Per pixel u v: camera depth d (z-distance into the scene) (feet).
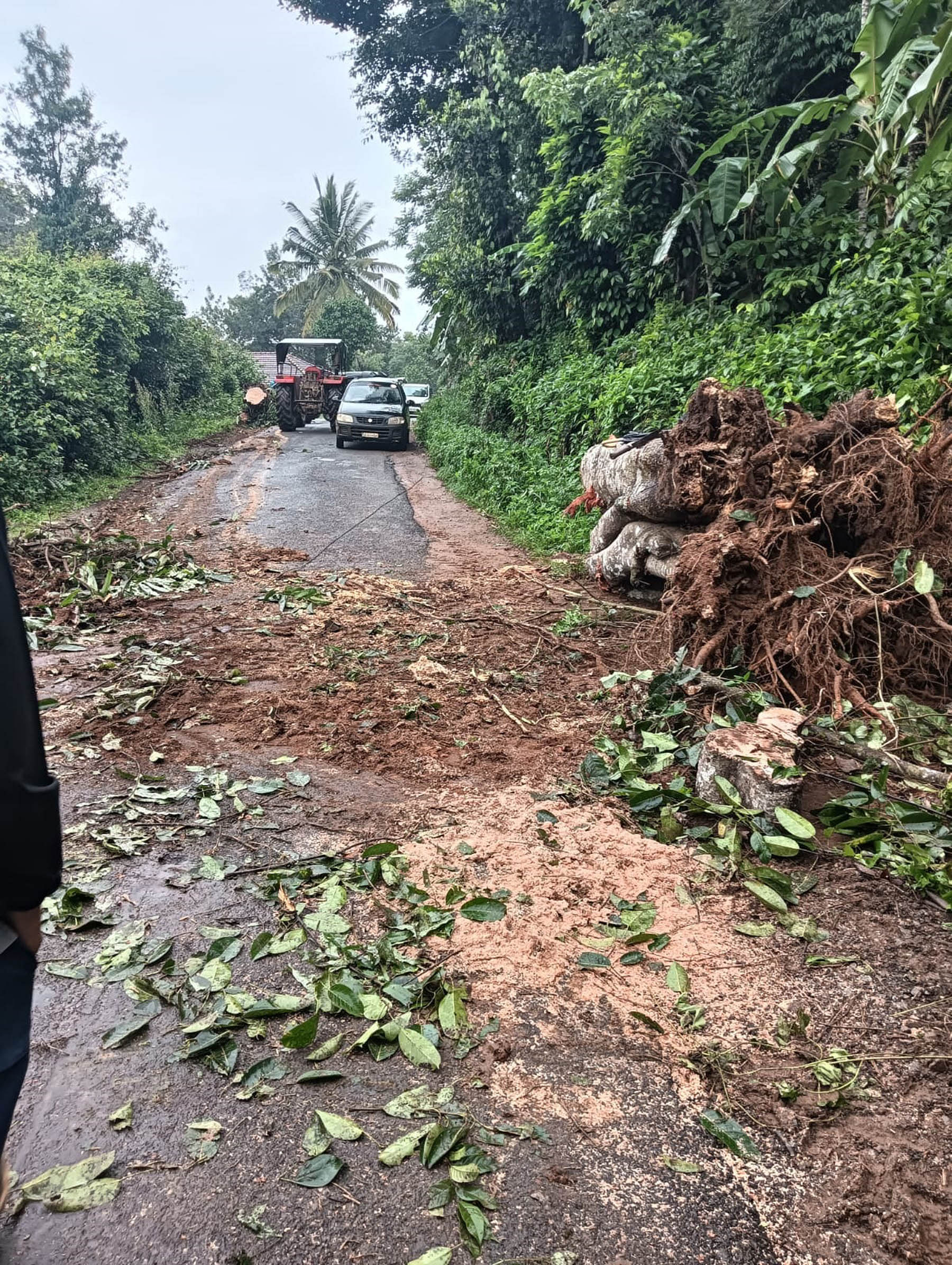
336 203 153.38
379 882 10.63
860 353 23.82
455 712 16.35
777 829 11.39
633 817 12.44
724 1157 6.86
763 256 36.91
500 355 62.13
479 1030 8.18
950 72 26.81
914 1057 7.88
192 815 12.32
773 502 16.70
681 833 11.84
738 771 12.09
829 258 35.32
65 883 10.54
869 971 9.06
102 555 27.91
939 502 15.93
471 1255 6.00
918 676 15.30
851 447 17.10
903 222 31.86
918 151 36.94
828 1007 8.54
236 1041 8.04
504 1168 6.71
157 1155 6.81
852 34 38.34
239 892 10.44
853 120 32.24
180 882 10.60
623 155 40.86
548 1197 6.47
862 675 15.43
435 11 73.31
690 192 41.09
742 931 9.70
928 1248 6.13
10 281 52.47
